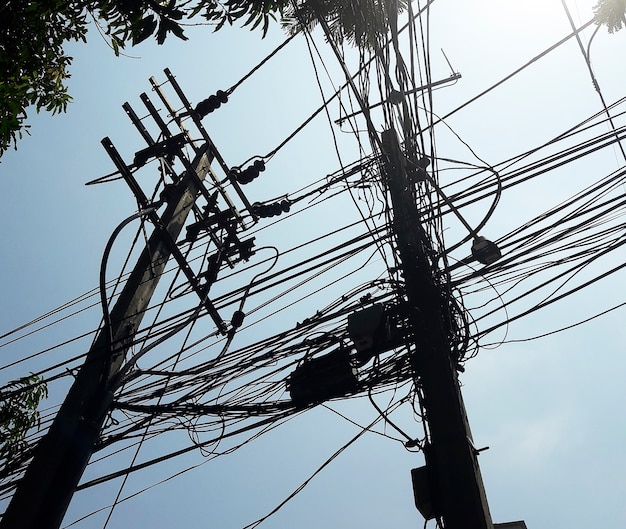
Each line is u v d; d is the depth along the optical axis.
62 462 5.55
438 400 4.61
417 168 5.65
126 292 6.68
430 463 4.61
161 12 4.49
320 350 5.96
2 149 6.07
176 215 7.40
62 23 6.36
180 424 6.30
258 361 6.27
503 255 5.54
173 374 6.44
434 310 5.16
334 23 6.07
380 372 5.58
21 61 5.90
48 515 5.31
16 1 5.54
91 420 5.83
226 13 4.61
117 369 6.22
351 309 5.96
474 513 4.02
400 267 5.51
